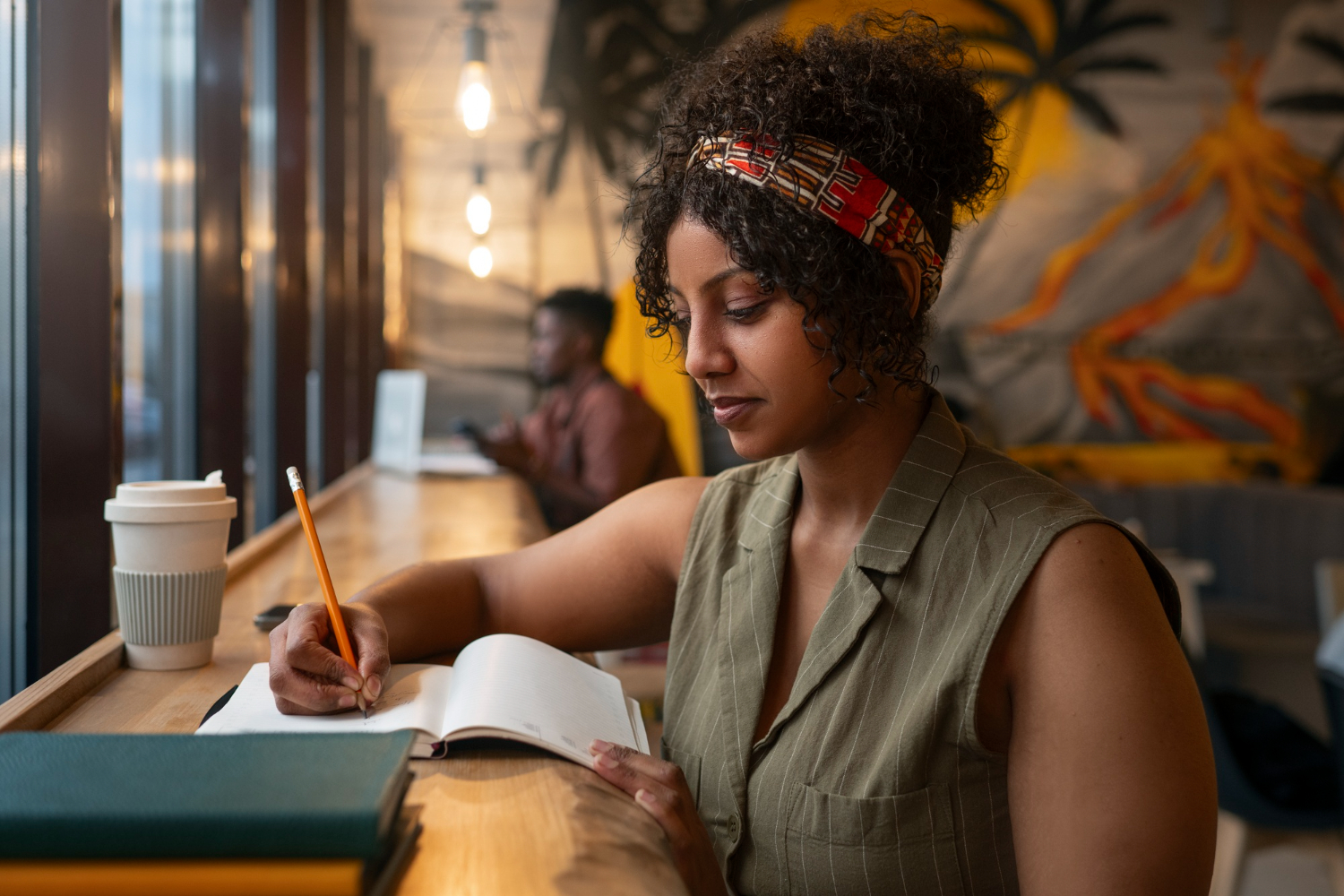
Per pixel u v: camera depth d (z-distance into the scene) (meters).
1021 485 0.73
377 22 5.54
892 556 0.73
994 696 0.69
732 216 0.68
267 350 2.96
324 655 0.73
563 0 5.80
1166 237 6.28
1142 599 0.66
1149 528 5.55
